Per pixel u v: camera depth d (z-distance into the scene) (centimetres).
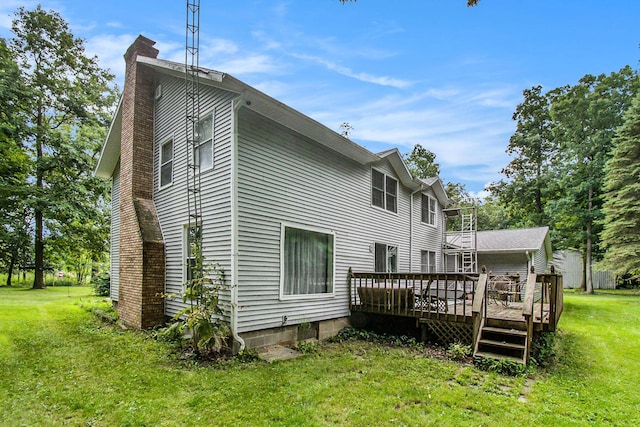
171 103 850
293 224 765
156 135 898
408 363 592
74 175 1906
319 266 835
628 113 1867
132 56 917
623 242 1805
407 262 1269
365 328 927
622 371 573
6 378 482
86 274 3155
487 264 1792
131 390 446
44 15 1761
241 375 509
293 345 731
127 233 871
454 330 712
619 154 1862
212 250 681
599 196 2138
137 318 791
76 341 689
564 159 2470
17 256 2083
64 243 2014
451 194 3644
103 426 357
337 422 371
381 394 446
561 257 2809
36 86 1778
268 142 723
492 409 409
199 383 473
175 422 365
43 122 1902
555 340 793
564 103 2375
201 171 728
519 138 2856
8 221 1752
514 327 654
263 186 702
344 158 952
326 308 837
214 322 650
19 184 1752
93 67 1952
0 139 1630
